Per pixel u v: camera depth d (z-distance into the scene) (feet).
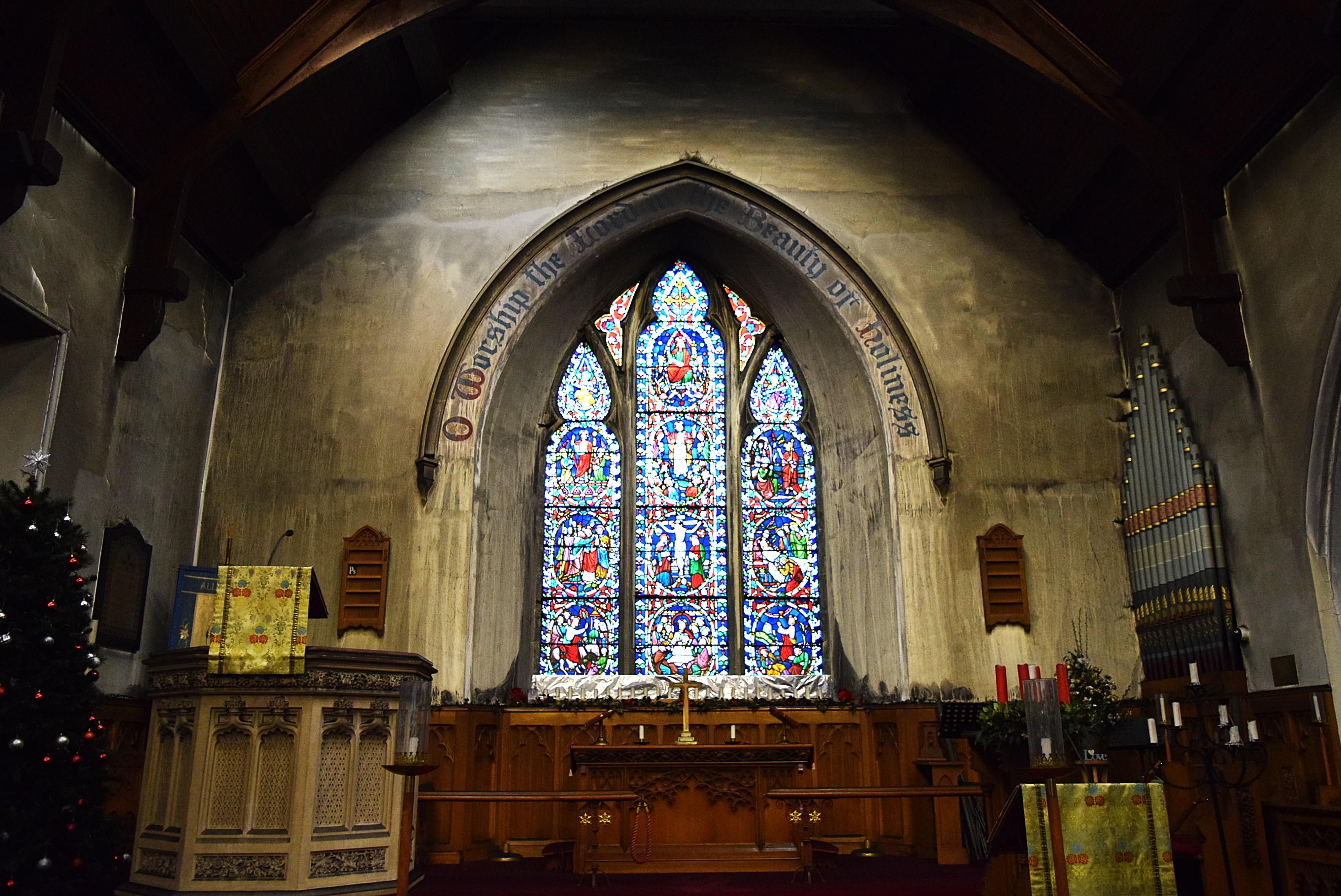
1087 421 39.42
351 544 36.73
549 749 35.96
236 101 33.35
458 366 38.78
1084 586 37.68
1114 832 19.72
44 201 28.45
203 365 37.47
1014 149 40.19
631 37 43.34
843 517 41.52
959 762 33.60
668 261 44.98
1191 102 32.35
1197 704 25.76
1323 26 26.27
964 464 38.81
